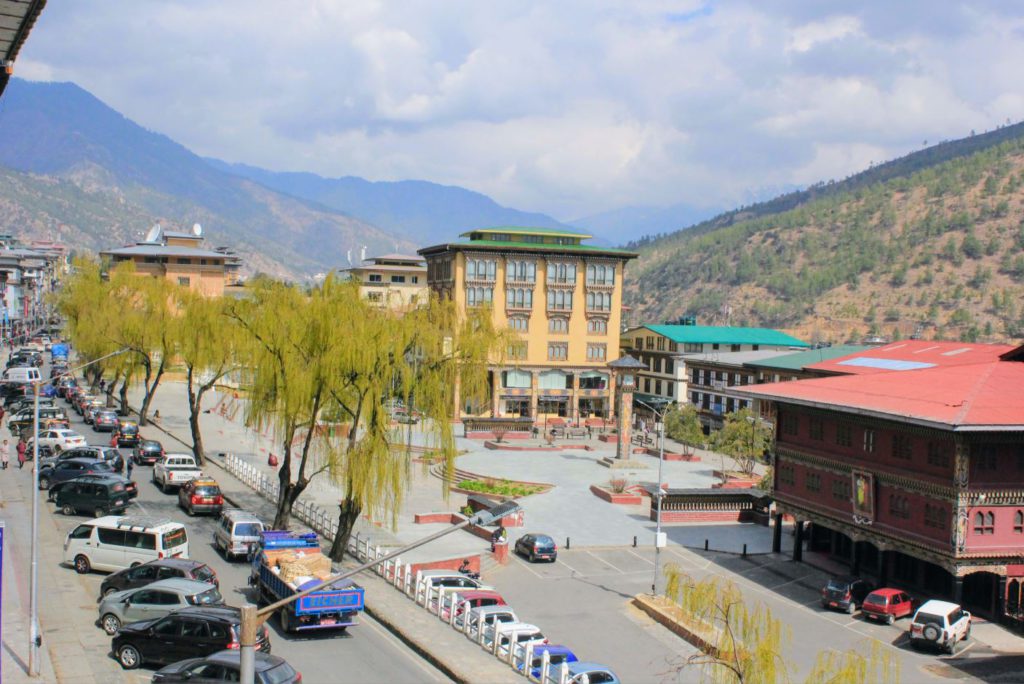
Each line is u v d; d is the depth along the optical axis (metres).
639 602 46.22
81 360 108.44
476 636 35.91
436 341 47.16
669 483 79.00
